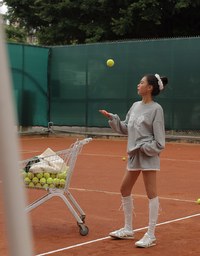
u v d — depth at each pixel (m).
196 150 18.45
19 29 35.69
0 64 0.96
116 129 5.94
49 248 5.53
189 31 29.62
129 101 22.61
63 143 20.98
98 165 13.69
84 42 31.11
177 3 27.14
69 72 24.22
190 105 21.19
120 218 7.16
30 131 24.05
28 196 8.75
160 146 5.57
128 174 5.85
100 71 23.34
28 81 23.89
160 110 5.65
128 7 27.69
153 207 5.70
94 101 23.59
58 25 30.47
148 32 29.42
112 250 5.49
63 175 6.19
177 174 12.16
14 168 0.97
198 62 20.98
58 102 24.52
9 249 0.99
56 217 7.18
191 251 5.49
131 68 22.53
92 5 29.02
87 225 6.71
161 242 5.86
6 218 0.99
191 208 8.00
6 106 0.96
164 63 21.69
